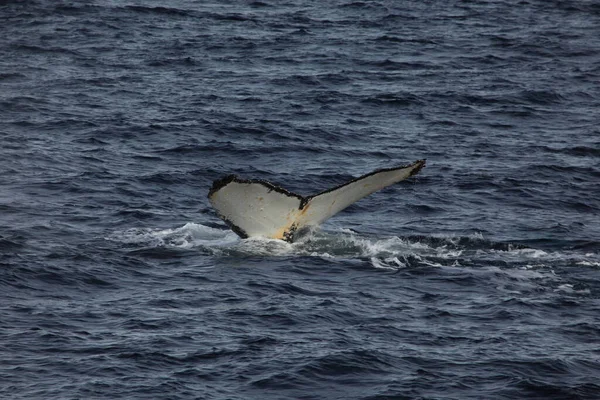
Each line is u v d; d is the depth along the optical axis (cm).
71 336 5481
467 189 8969
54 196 8225
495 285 6369
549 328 5766
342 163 9888
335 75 13700
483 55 15438
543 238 7550
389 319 5825
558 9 19462
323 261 6662
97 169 9150
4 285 6116
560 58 15475
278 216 6794
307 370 5147
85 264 6525
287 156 10038
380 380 5091
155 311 5853
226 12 17988
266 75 13638
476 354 5394
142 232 7312
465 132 11244
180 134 10556
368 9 18875
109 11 17312
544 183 9250
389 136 10944
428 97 12662
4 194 8188
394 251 6894
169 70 13762
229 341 5472
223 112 11550
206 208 8138
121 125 10788
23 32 15612
